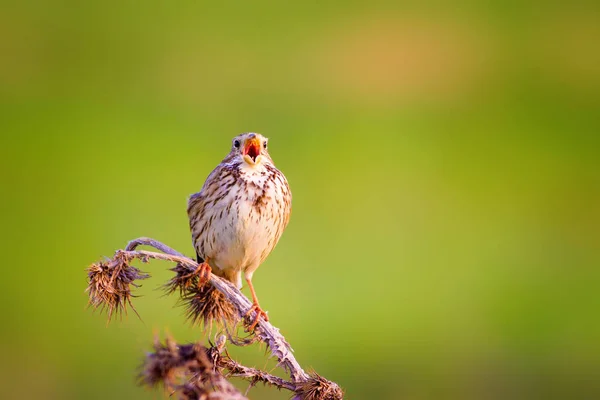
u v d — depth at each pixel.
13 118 20.14
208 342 6.27
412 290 15.03
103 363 12.91
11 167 17.95
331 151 19.17
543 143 20.59
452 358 13.53
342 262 15.47
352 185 18.02
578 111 23.08
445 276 15.55
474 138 20.64
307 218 16.58
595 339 14.02
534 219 17.55
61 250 15.67
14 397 12.59
